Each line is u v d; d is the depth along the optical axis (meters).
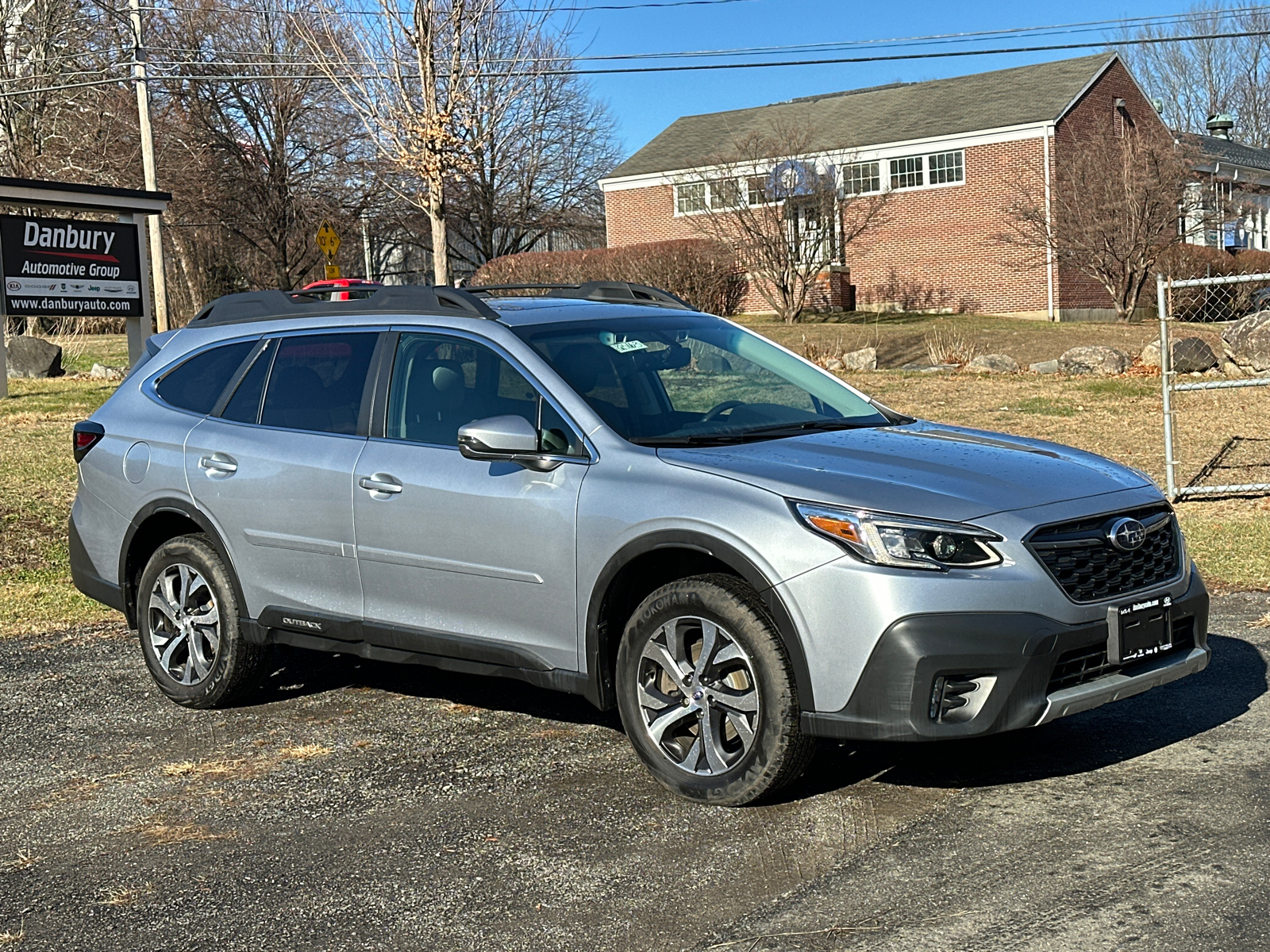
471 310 5.42
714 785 4.53
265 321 6.12
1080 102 33.78
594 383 5.13
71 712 6.09
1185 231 31.19
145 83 28.72
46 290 18.52
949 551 4.20
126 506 6.27
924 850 4.11
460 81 21.61
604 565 4.71
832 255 31.81
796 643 4.30
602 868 4.11
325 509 5.52
